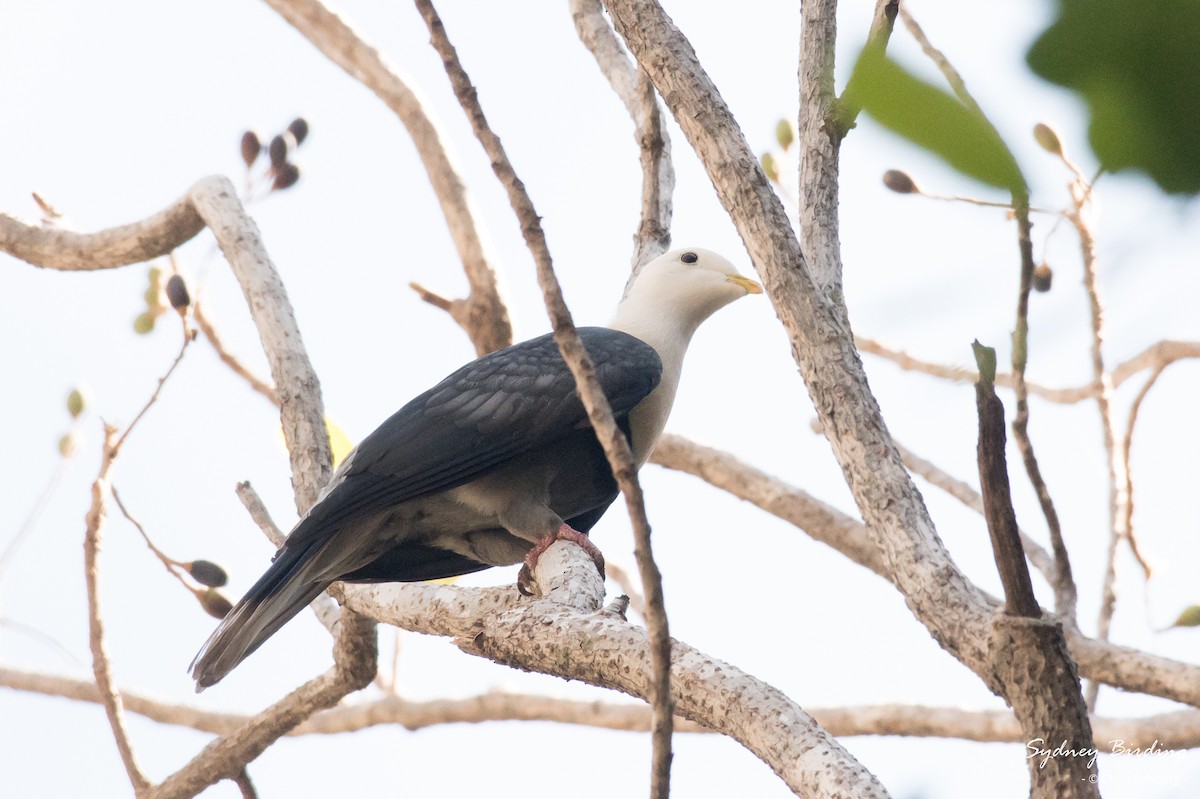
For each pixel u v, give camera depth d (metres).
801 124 7.21
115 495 10.48
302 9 16.08
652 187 12.13
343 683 10.02
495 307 14.91
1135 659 10.77
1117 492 12.04
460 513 10.18
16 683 14.91
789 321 6.44
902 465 6.21
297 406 10.67
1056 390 13.87
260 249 11.67
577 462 10.45
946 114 1.80
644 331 11.39
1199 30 1.66
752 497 14.69
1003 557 5.04
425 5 5.74
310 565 9.47
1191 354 11.93
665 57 6.75
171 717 14.94
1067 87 1.73
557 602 7.49
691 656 6.29
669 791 5.10
